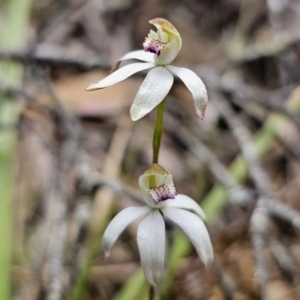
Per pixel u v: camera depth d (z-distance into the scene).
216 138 0.57
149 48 0.33
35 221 0.47
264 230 0.42
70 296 0.40
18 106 0.50
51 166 0.50
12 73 0.50
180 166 0.55
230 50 0.64
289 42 0.57
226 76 0.61
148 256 0.33
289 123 0.56
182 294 0.44
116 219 0.34
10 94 0.48
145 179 0.34
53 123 0.52
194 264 0.45
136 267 0.45
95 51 0.66
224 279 0.41
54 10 0.70
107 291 0.44
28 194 0.49
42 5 0.71
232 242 0.47
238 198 0.43
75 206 0.47
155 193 0.34
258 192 0.43
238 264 0.45
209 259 0.33
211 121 0.57
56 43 0.66
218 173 0.45
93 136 0.56
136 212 0.34
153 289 0.35
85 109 0.56
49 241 0.43
